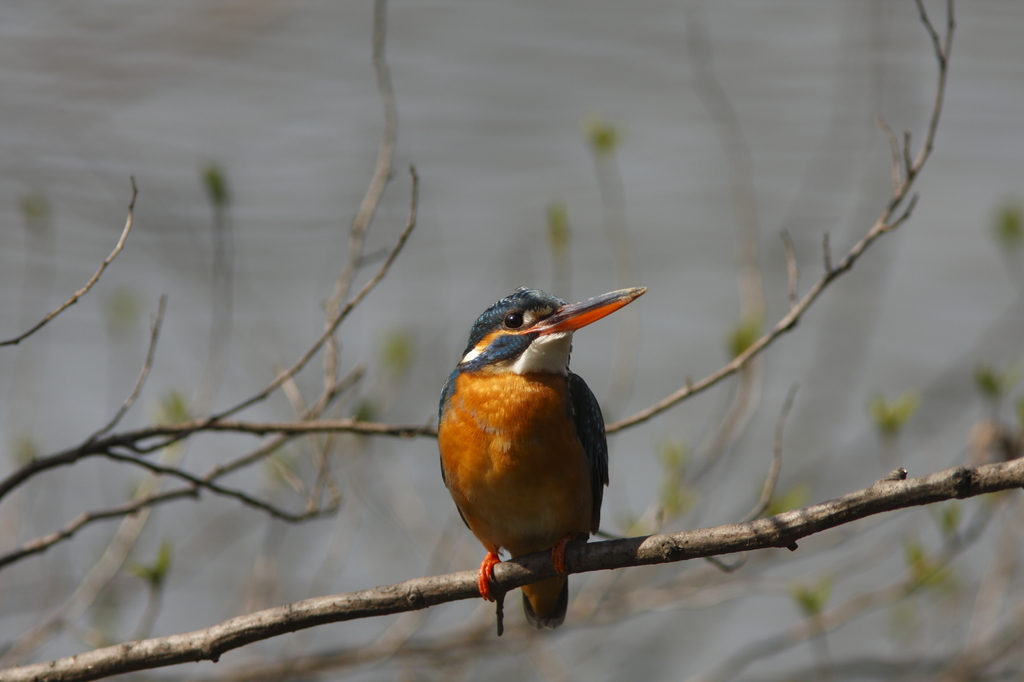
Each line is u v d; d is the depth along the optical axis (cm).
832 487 1383
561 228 1083
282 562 1198
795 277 832
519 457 773
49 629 971
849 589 1268
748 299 1069
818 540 1080
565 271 1073
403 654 1080
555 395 787
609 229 1310
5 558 775
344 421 823
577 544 734
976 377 982
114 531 1190
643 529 980
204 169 1035
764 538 613
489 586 734
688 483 1001
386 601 709
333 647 1166
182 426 794
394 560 1198
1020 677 1073
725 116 1655
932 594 1138
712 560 757
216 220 1041
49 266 1588
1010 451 945
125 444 779
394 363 1124
